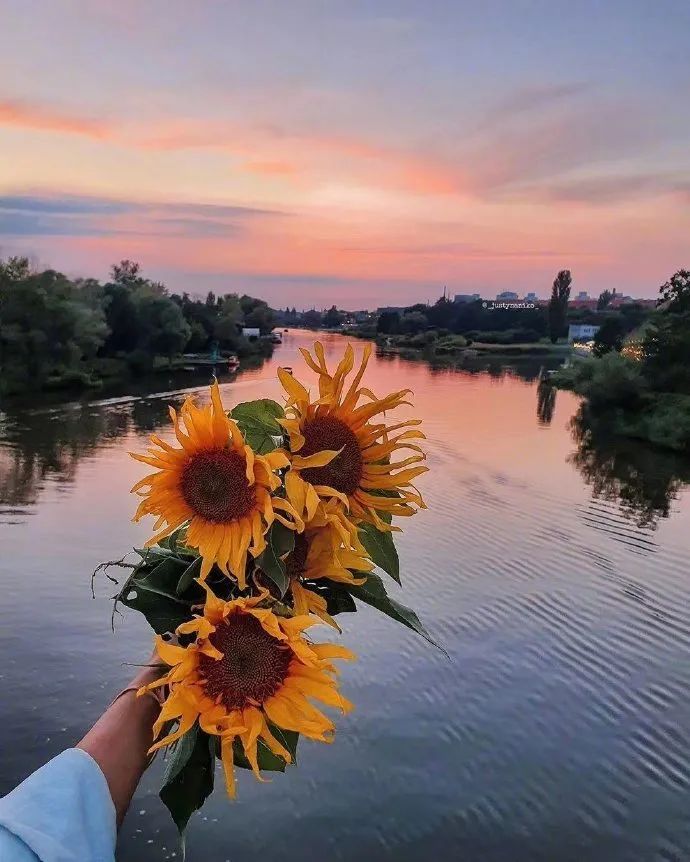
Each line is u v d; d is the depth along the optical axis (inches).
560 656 397.4
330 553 38.7
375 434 40.6
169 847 256.8
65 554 525.0
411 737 325.4
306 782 295.6
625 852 268.2
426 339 3882.9
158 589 38.8
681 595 482.6
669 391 1365.7
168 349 2030.0
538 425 1196.5
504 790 298.5
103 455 882.1
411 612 41.1
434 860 258.5
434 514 641.0
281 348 3147.1
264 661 34.8
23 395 1416.1
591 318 4638.3
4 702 332.8
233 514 36.8
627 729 337.7
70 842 29.0
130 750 35.1
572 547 571.8
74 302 1676.9
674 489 796.0
